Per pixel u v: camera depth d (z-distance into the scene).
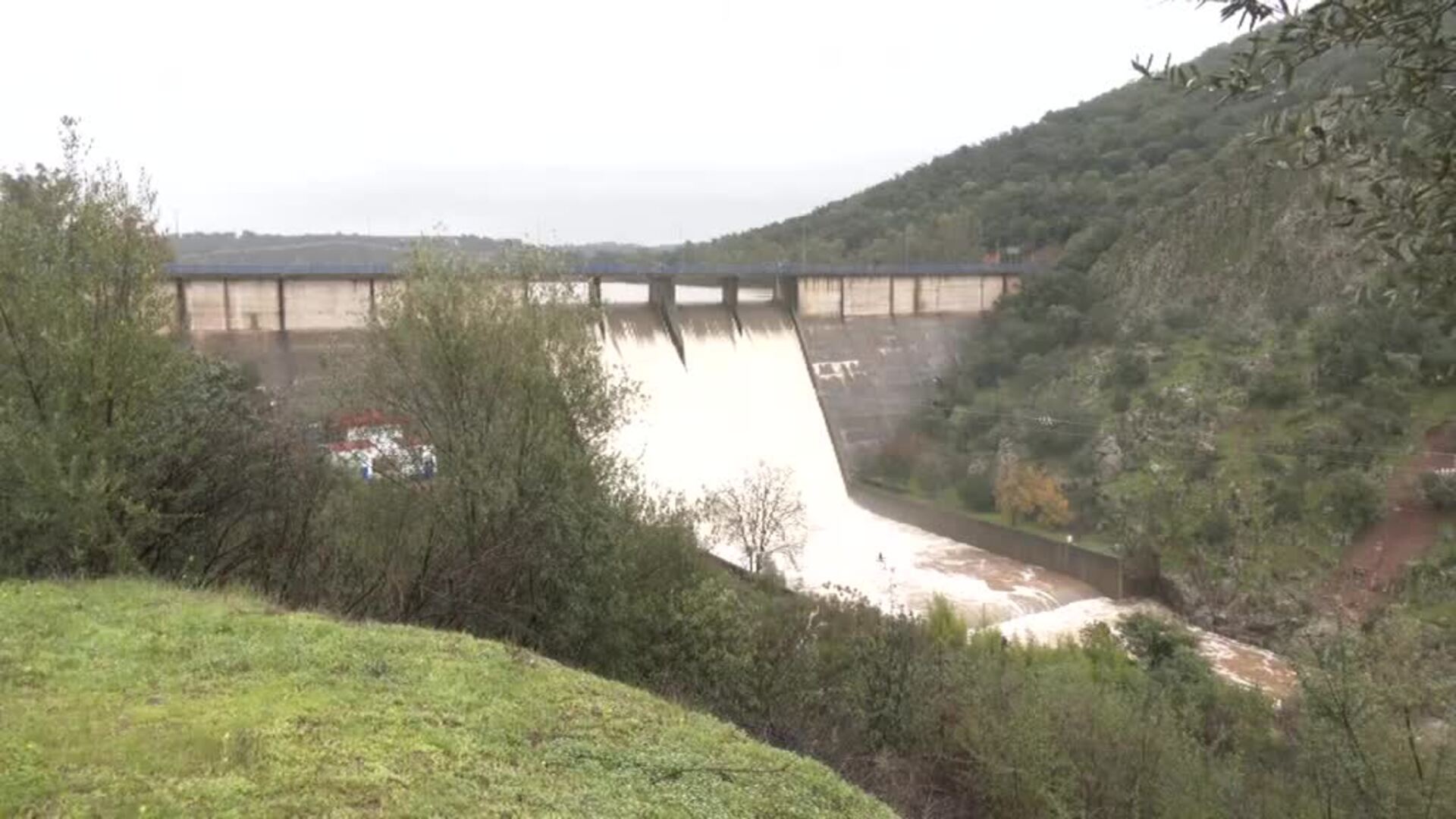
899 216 129.25
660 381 63.81
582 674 14.83
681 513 31.23
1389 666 18.58
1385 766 17.00
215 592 16.23
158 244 18.95
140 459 18.47
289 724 10.30
